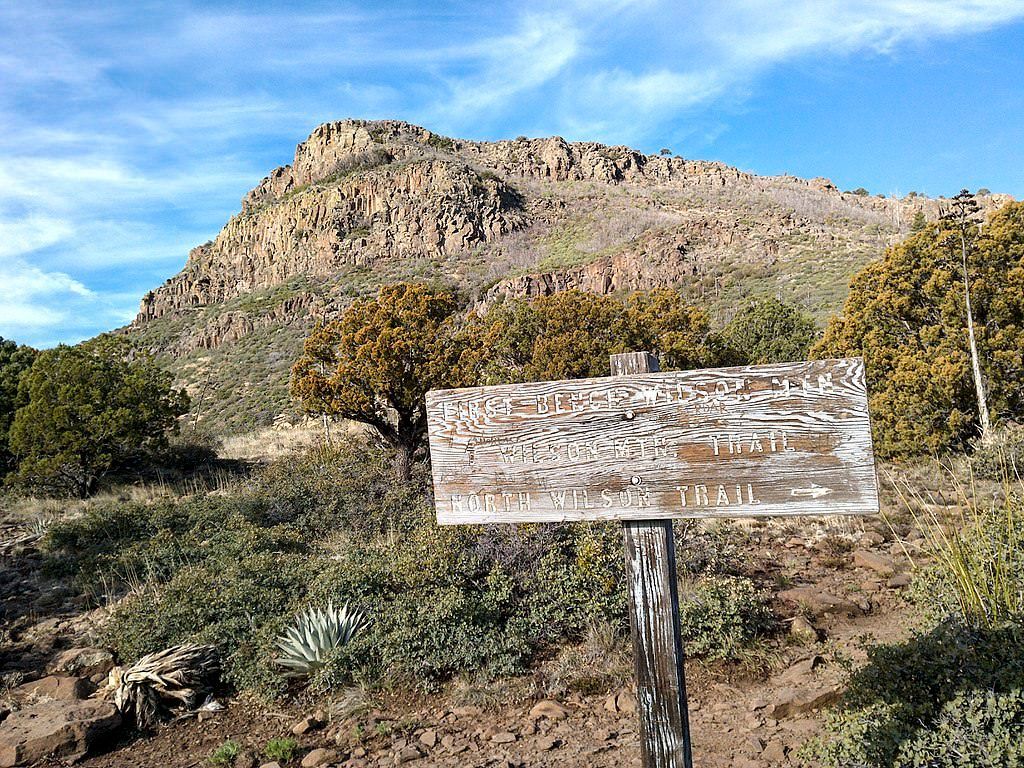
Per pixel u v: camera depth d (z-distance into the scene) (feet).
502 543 24.27
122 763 16.92
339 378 49.65
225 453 66.85
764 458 8.07
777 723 15.15
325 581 24.09
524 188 423.64
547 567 22.85
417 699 18.51
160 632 22.34
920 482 34.53
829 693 15.44
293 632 21.13
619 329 68.74
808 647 19.22
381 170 394.32
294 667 20.36
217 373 203.72
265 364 192.34
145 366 61.16
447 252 344.08
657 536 8.71
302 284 328.29
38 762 16.85
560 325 67.87
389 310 51.67
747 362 76.28
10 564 33.91
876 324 56.13
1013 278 48.62
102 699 19.42
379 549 29.25
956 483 16.80
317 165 452.76
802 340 91.15
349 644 20.18
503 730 16.34
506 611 21.43
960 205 52.13
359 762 15.51
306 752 16.38
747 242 238.07
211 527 36.45
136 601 25.25
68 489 53.67
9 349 71.67
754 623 19.95
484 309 208.44
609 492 8.70
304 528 36.83
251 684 20.12
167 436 65.36
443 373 49.90
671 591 8.64
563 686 18.11
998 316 49.55
